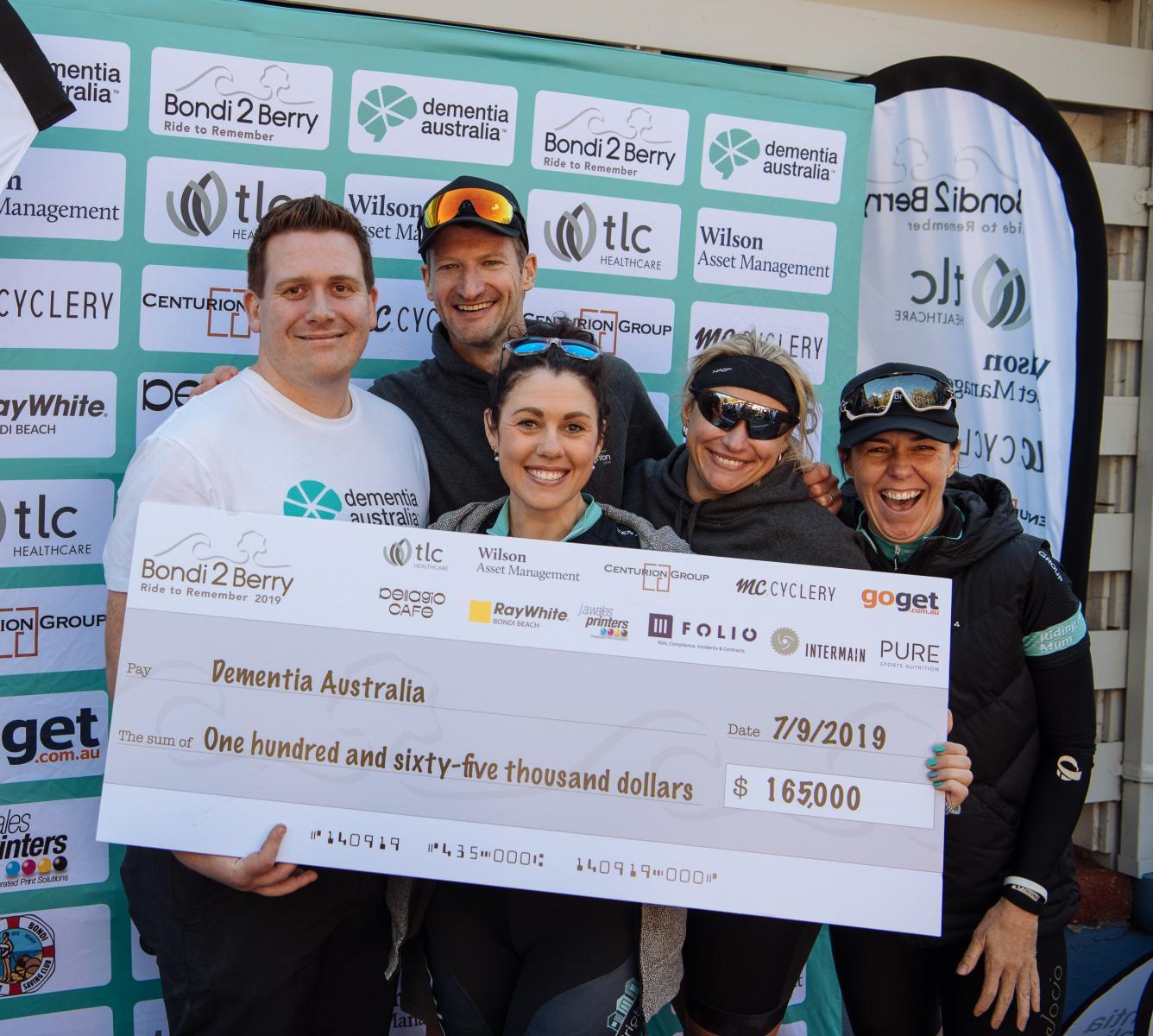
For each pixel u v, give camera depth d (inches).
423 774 68.4
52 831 95.0
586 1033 65.4
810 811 68.4
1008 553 73.8
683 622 68.9
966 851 74.0
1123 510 134.7
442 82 98.8
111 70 91.7
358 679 68.4
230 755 68.2
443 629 68.7
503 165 101.3
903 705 68.8
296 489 74.3
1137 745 132.9
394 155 98.7
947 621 69.1
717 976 75.0
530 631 68.7
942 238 117.0
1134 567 133.8
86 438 94.2
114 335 94.0
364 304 76.5
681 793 68.4
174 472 69.7
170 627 68.2
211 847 67.9
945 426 72.6
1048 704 74.1
